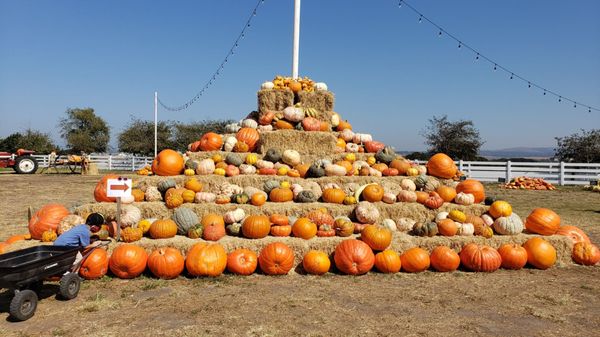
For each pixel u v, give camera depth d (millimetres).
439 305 5293
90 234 6473
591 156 31969
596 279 6488
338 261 6566
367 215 7617
